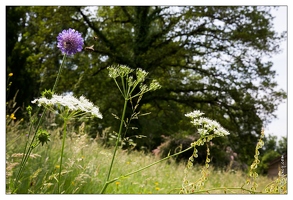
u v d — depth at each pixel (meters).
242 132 14.27
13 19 10.30
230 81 14.54
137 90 14.24
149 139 14.25
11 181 3.02
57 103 2.00
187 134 14.12
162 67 15.18
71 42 2.37
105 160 5.02
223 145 13.68
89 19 15.55
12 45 9.78
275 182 2.32
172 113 15.20
